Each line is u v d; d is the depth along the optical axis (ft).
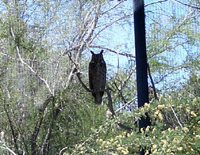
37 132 43.78
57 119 44.86
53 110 44.21
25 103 42.57
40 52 43.70
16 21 44.93
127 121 26.58
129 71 44.93
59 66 43.57
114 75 43.86
